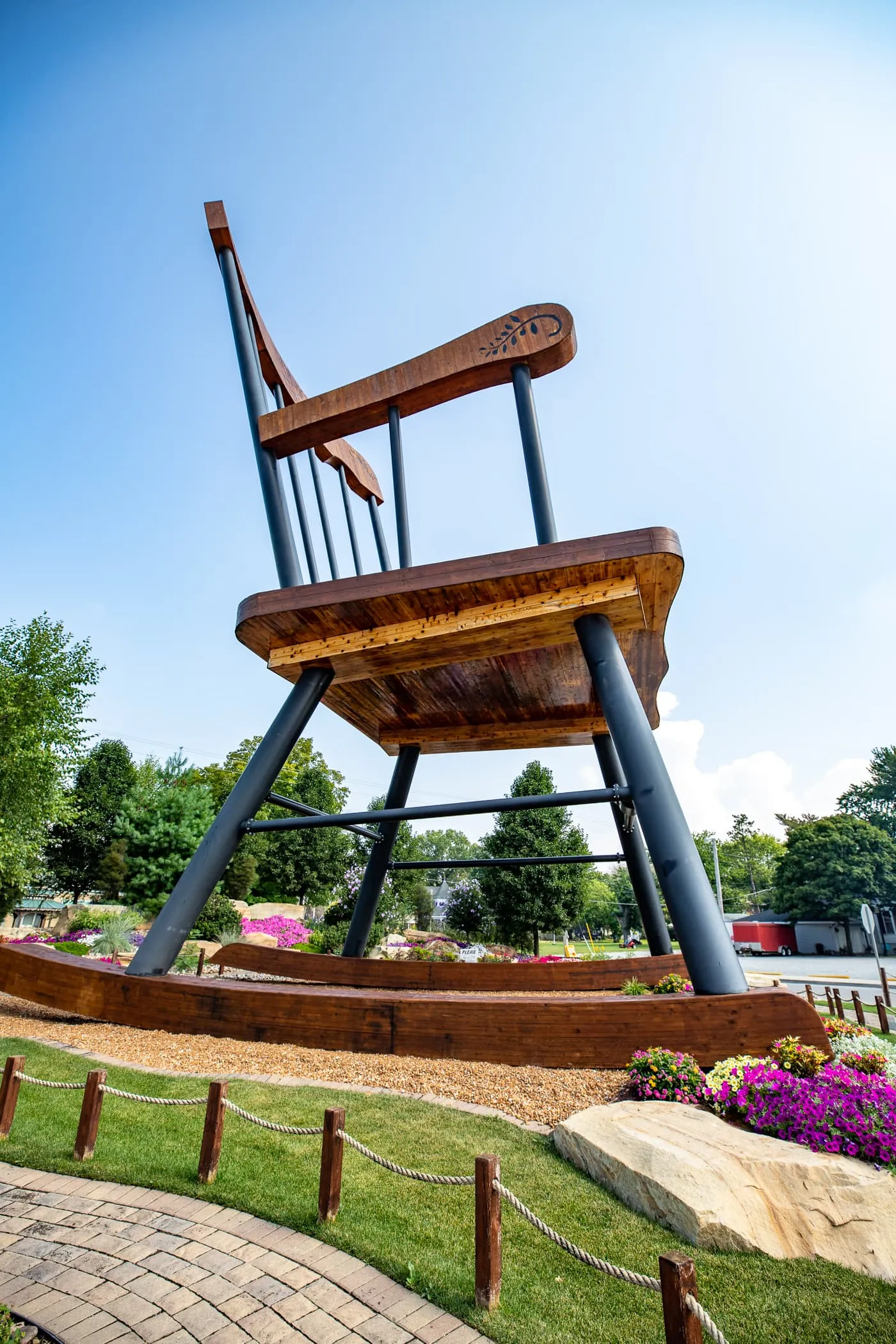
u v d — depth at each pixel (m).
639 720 8.45
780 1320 3.64
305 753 48.88
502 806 9.21
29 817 23.84
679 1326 2.56
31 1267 3.97
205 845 10.13
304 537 12.08
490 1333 3.43
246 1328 3.44
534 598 9.08
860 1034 10.31
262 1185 4.93
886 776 57.94
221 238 12.66
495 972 13.73
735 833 78.69
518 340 10.30
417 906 38.97
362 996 8.19
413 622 9.79
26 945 11.43
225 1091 5.19
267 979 16.50
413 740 15.63
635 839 14.12
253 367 12.30
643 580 8.80
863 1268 4.12
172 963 9.73
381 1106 6.23
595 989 13.24
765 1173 4.68
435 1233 4.34
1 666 23.94
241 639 10.62
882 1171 4.79
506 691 13.18
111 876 33.44
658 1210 4.52
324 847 37.53
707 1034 6.93
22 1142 5.69
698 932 7.54
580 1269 4.06
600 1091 6.47
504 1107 6.30
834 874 47.75
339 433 11.88
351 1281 3.86
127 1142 5.67
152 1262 4.02
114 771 38.66
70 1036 8.66
